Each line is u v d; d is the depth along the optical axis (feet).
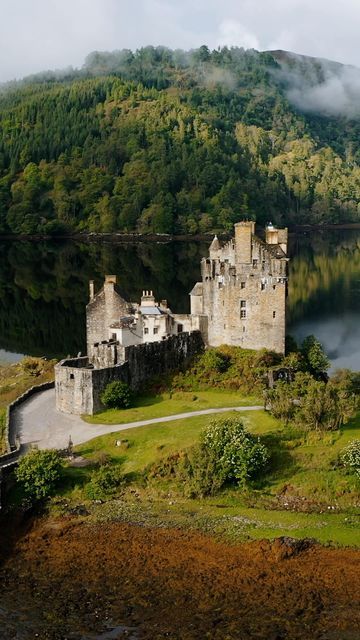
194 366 377.30
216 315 398.62
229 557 231.50
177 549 236.63
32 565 232.12
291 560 228.22
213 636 195.83
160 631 198.49
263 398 335.26
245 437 274.98
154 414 330.54
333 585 215.72
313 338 418.10
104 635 197.36
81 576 225.15
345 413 308.40
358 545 233.96
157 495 267.80
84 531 249.55
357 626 197.88
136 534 245.86
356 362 473.26
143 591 216.54
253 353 385.29
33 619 205.16
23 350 517.14
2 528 252.83
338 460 276.82
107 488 269.85
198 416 324.39
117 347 352.28
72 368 335.47
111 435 306.55
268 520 250.16
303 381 335.67
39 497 266.57
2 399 377.09
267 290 385.50
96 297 424.46
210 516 254.06
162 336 399.85
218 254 407.85
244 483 267.18
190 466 273.33
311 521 248.32
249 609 206.59
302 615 203.10
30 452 276.00
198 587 217.36
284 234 432.25
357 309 652.48
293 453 285.23
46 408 347.36
